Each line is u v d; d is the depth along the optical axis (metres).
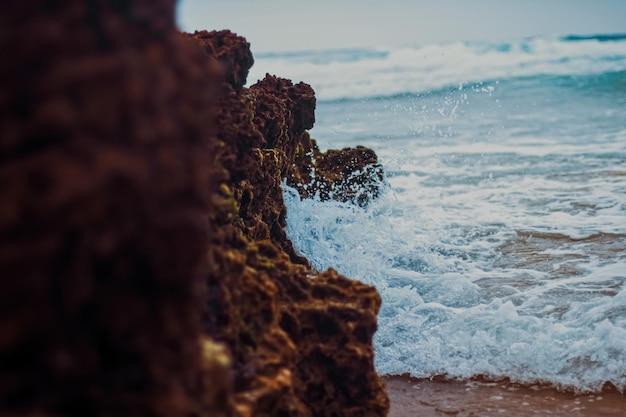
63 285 1.24
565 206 7.74
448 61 28.86
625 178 8.82
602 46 28.81
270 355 2.34
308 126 5.53
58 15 1.38
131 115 1.35
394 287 5.48
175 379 1.41
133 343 1.34
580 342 4.35
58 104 1.29
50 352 1.24
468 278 5.64
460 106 18.16
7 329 1.21
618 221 7.02
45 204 1.23
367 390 2.83
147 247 1.33
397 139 13.38
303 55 34.25
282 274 2.85
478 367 4.28
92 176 1.25
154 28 1.51
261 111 4.28
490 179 9.35
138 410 1.34
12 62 1.33
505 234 6.79
